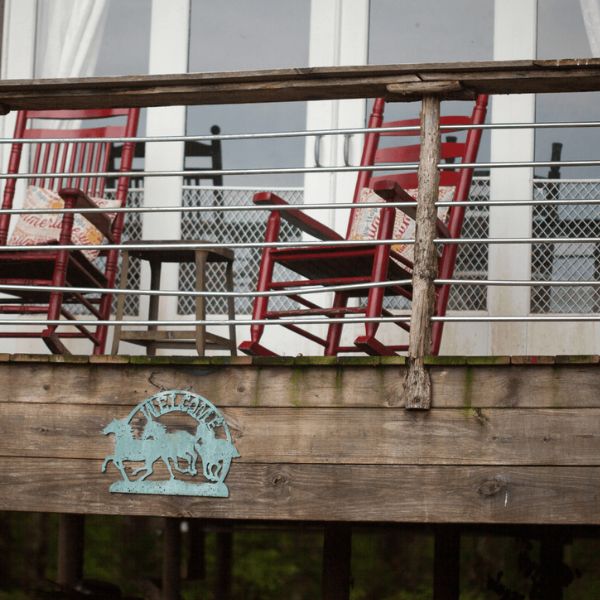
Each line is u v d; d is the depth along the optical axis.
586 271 8.50
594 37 8.62
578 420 5.90
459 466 5.99
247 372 6.25
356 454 6.09
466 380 6.04
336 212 8.88
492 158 8.70
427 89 6.20
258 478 6.18
